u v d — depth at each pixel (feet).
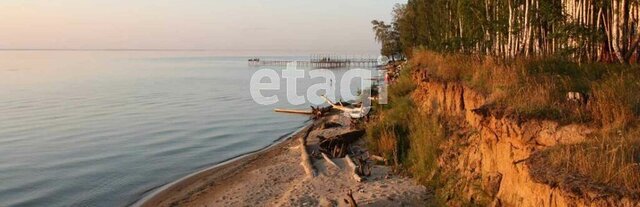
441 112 56.08
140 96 182.80
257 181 58.03
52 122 116.57
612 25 51.16
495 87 42.32
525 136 33.32
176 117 125.08
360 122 87.61
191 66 533.14
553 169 26.84
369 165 57.11
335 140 69.67
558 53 55.21
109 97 178.19
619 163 24.16
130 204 54.70
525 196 29.48
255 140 92.63
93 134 99.60
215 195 54.65
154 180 64.44
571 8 60.03
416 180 48.65
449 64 62.95
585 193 23.49
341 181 52.16
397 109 72.79
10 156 79.77
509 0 73.77
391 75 147.43
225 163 72.90
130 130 104.37
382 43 366.02
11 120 119.85
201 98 176.04
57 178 66.23
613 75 37.14
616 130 28.02
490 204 36.11
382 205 42.86
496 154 37.47
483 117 38.78
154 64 582.35
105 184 63.05
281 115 128.47
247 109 142.72
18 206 55.36
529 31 67.72
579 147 27.20
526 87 37.55
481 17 87.61
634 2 48.44
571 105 33.14
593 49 54.90
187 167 71.15
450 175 44.42
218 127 108.37
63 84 243.19
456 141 47.11
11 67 447.42
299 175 58.13
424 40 183.73
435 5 151.53
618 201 22.31
